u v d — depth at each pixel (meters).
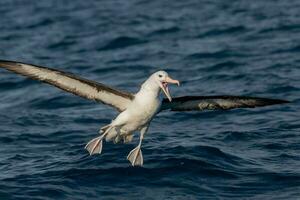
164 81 11.85
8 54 27.97
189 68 23.62
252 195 12.88
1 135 17.47
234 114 18.08
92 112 19.38
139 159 12.45
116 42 28.59
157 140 16.00
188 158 14.35
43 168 14.52
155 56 25.75
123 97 11.91
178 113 18.38
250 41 26.66
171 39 28.48
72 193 13.16
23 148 16.47
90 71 24.50
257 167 14.09
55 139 17.09
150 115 12.03
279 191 12.97
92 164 14.39
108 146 15.34
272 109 18.23
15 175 14.13
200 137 16.25
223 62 23.67
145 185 13.39
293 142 15.68
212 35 28.50
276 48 25.08
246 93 20.06
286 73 21.75
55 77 11.48
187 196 12.90
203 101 12.16
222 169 13.94
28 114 19.38
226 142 15.93
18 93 21.86
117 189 13.28
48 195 13.07
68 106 20.17
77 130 17.70
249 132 16.42
